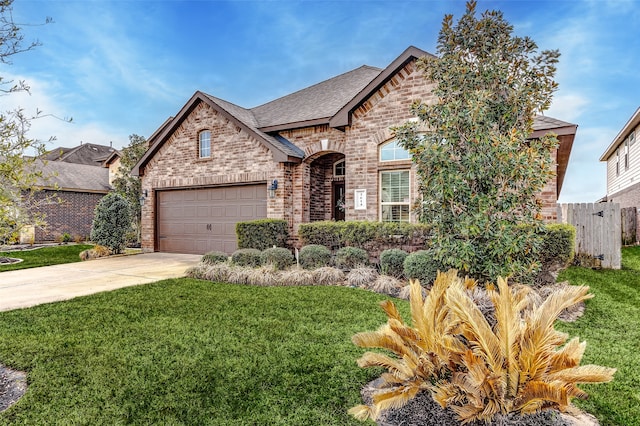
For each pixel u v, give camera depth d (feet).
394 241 30.32
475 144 17.70
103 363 12.52
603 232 32.04
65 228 69.21
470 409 7.98
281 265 30.14
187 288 24.32
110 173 78.59
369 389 10.88
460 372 9.10
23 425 9.11
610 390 10.71
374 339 9.72
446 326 9.78
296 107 44.75
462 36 19.36
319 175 42.91
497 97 18.74
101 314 18.26
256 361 12.66
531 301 17.89
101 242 45.24
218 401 10.20
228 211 43.50
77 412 9.67
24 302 21.15
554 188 27.86
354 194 35.81
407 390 8.84
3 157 10.74
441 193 18.03
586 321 17.25
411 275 23.08
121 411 9.72
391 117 34.04
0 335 15.31
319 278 26.14
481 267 18.37
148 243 49.08
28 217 11.84
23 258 42.24
